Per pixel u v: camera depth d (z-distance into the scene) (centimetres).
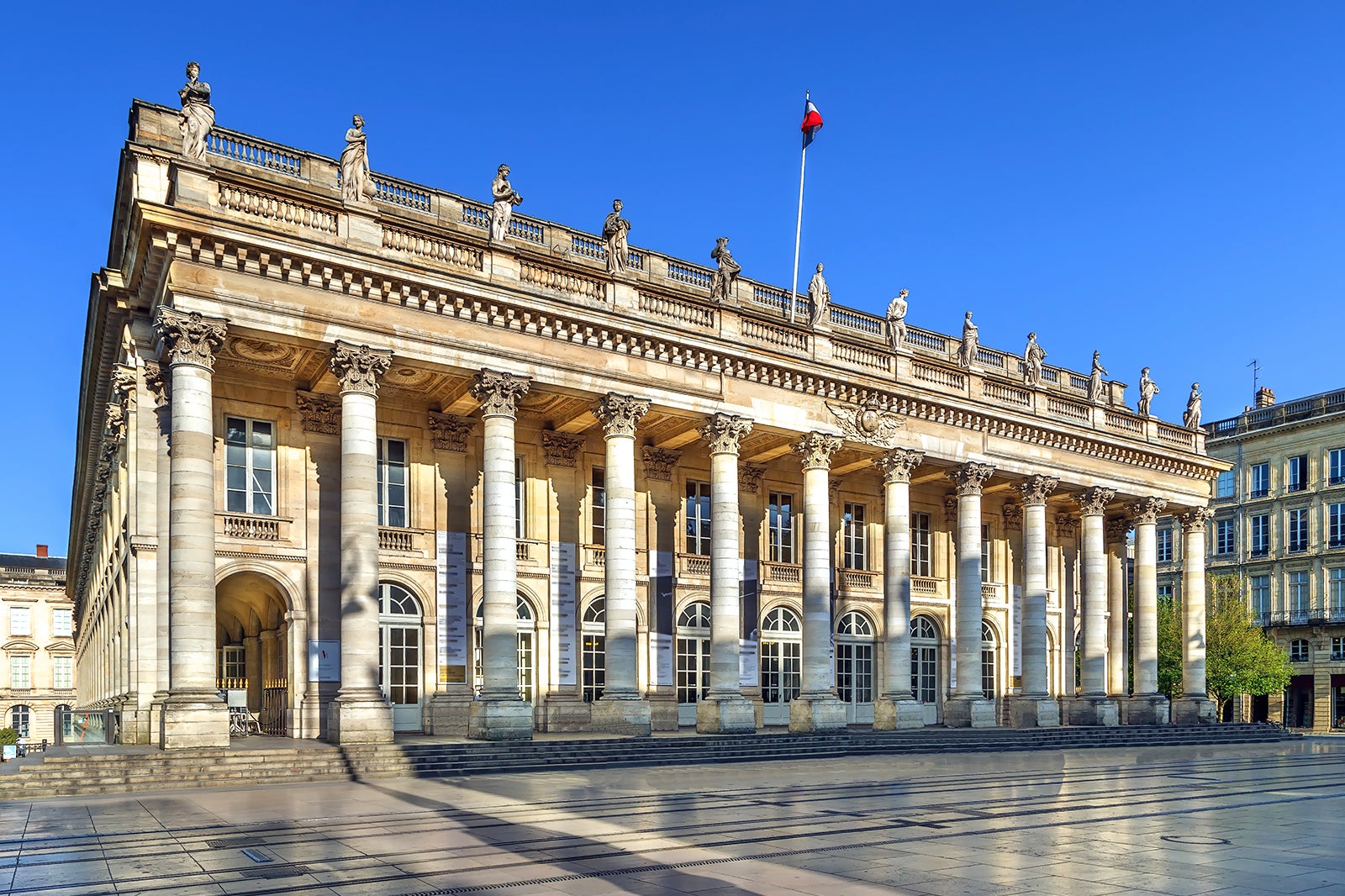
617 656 3198
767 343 3659
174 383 2522
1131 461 4781
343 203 2812
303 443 3142
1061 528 5181
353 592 2698
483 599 3117
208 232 2539
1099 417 4694
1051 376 4822
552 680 3500
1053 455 4456
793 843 1457
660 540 3822
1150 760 3209
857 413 3822
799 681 4175
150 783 2138
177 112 2834
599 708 3177
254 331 2648
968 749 3559
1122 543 5284
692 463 3981
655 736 3195
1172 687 5831
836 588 4256
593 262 3547
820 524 3672
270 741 2823
